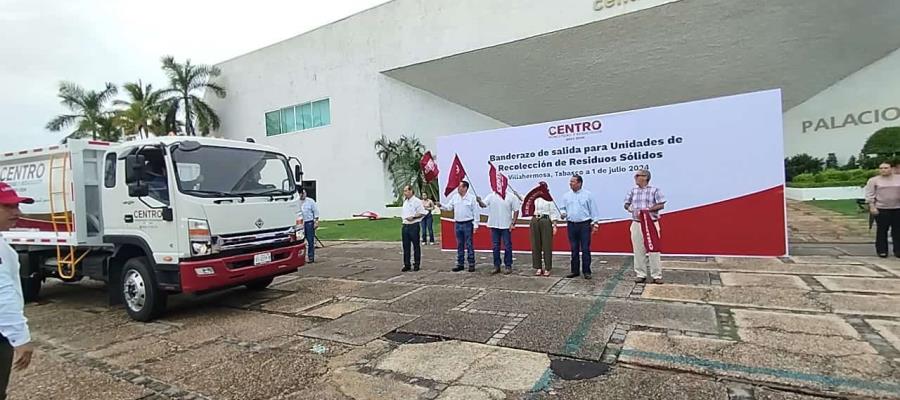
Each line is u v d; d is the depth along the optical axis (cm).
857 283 584
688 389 324
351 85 2575
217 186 595
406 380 365
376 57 2470
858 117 1864
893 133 1742
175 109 2969
